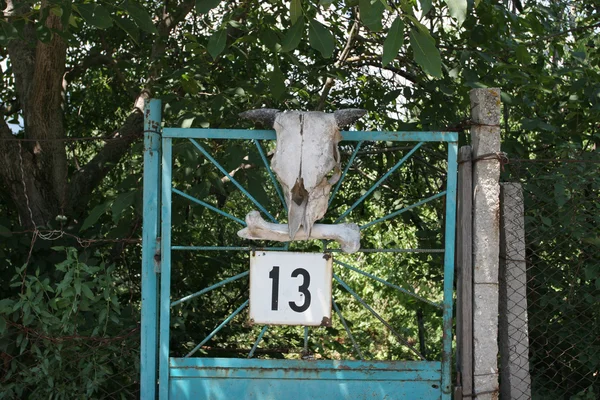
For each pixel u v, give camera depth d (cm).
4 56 630
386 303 821
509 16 512
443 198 520
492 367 367
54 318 388
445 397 363
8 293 468
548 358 453
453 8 285
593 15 575
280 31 454
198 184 464
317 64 566
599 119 497
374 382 364
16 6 434
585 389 422
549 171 442
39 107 516
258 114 353
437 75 288
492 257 368
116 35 659
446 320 365
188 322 541
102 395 422
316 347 611
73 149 655
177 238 575
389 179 570
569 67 531
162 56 563
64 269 395
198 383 363
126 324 434
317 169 333
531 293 440
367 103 572
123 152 565
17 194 518
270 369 363
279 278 362
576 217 414
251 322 362
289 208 344
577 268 430
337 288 705
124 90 688
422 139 364
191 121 445
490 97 370
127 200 417
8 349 411
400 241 739
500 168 392
